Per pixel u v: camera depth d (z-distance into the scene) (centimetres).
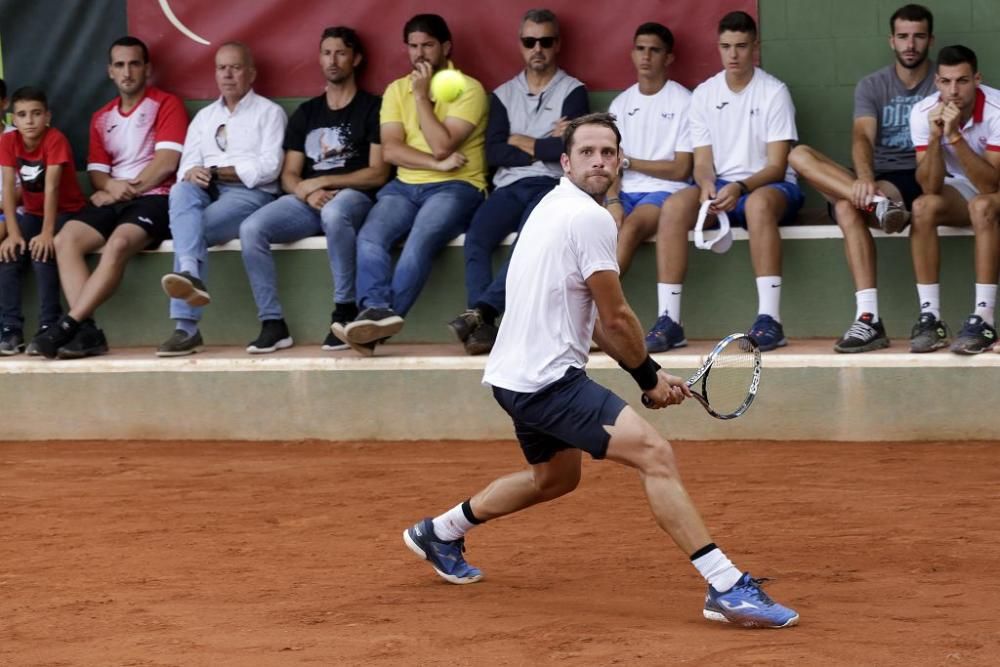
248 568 2078
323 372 3181
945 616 1686
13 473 2941
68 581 2023
